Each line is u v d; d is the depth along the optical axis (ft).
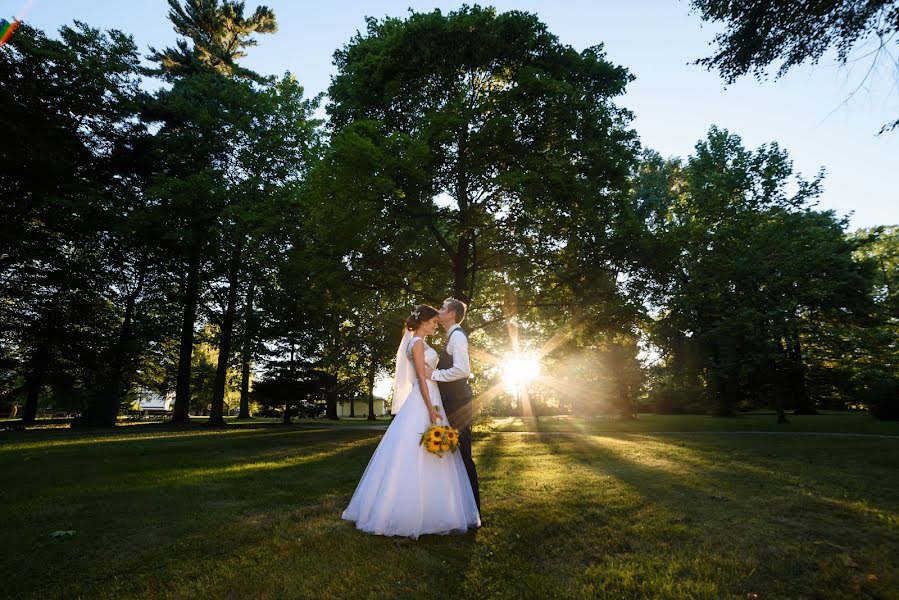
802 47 25.08
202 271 74.13
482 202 47.57
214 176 69.15
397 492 11.21
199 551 10.21
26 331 68.28
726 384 84.89
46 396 91.97
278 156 71.61
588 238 46.34
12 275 66.59
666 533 11.19
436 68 46.73
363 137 40.42
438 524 11.07
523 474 20.12
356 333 75.72
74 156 66.23
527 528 11.73
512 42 46.14
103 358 70.90
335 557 9.70
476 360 60.44
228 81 76.43
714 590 7.94
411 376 13.30
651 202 81.46
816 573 8.80
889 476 19.31
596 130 45.16
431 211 44.16
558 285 51.42
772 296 63.77
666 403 109.70
